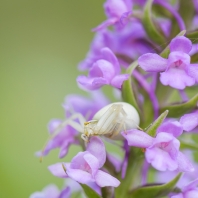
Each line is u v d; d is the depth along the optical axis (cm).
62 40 34
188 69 19
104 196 19
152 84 20
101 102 22
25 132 28
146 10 20
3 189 26
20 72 31
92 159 18
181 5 21
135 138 18
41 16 34
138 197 20
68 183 22
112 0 20
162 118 18
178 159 18
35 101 30
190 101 20
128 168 20
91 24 34
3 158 27
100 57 21
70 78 31
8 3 34
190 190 19
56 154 27
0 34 34
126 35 21
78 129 20
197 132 20
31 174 27
